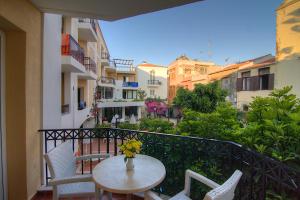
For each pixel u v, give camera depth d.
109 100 23.75
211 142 2.30
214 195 1.04
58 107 4.26
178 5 2.64
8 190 2.47
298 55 7.16
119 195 2.74
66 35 5.80
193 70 27.33
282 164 1.40
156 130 3.86
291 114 2.04
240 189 1.95
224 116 3.03
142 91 30.27
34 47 2.72
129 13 2.90
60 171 2.10
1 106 2.39
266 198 1.68
